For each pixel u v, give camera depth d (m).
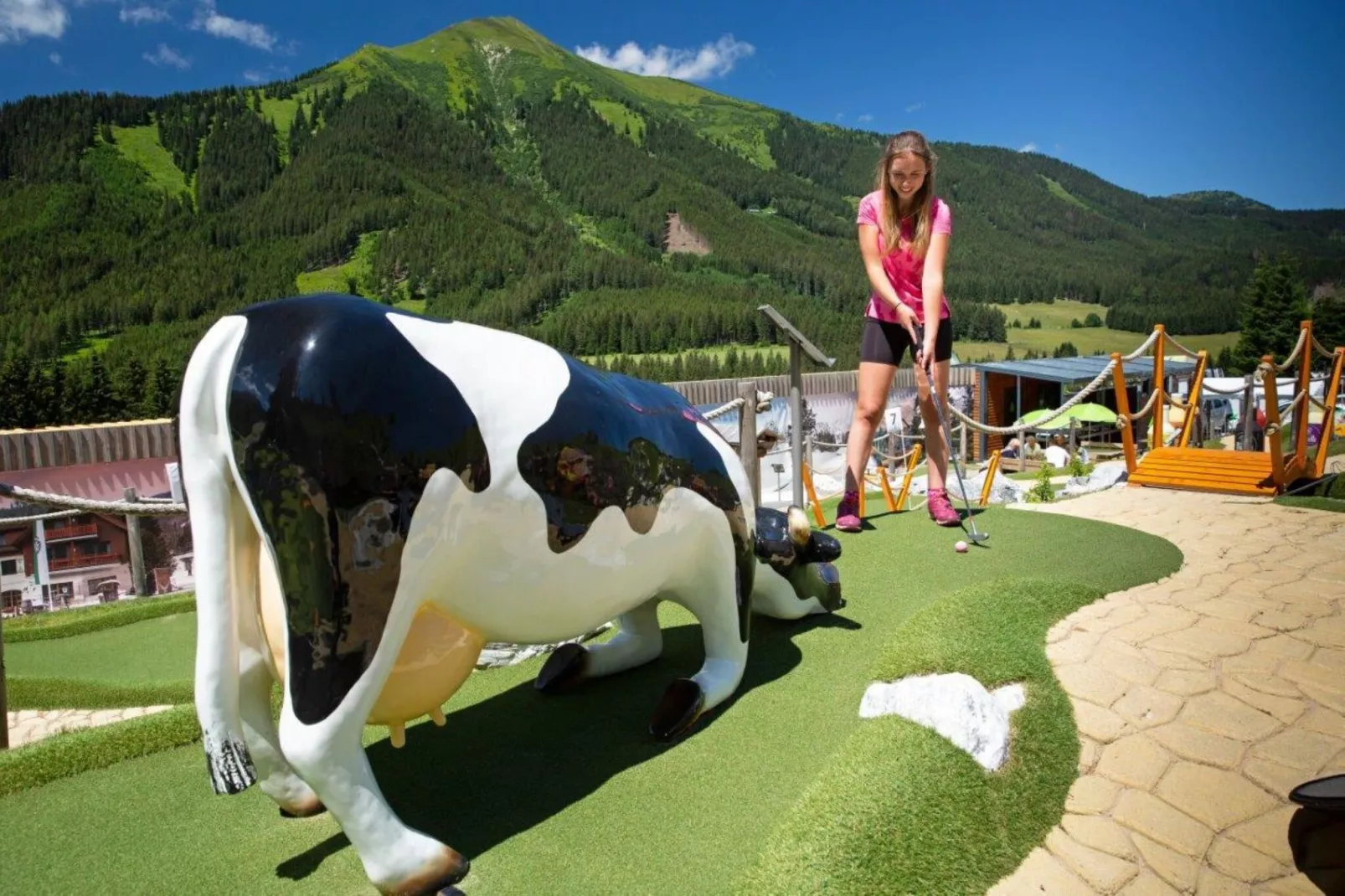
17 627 6.93
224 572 1.71
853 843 1.95
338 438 1.63
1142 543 4.70
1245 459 6.82
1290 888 2.13
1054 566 4.27
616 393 2.35
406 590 1.74
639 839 2.08
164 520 9.09
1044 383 26.69
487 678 3.37
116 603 8.16
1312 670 3.15
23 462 8.55
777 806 2.22
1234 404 23.48
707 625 2.91
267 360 1.63
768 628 3.59
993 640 3.11
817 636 3.46
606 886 1.90
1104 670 3.15
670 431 2.52
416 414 1.73
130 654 6.29
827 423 17.23
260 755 1.97
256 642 1.90
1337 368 7.69
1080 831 2.34
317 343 1.64
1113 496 6.59
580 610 2.25
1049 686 2.92
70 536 8.66
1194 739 2.73
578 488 2.09
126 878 2.14
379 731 2.82
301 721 1.66
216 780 1.72
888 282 4.55
